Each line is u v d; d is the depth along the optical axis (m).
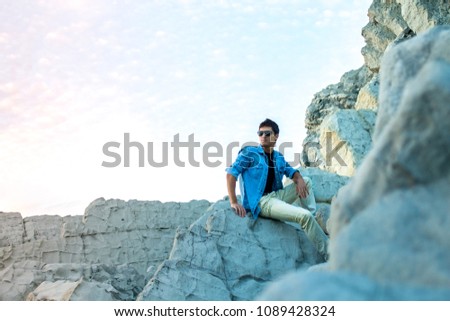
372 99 12.49
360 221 3.12
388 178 3.22
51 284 7.55
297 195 8.37
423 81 3.15
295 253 7.85
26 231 11.25
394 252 2.90
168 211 11.72
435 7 13.18
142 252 11.34
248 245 7.71
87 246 11.25
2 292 8.25
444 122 3.07
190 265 7.27
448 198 2.99
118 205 11.55
